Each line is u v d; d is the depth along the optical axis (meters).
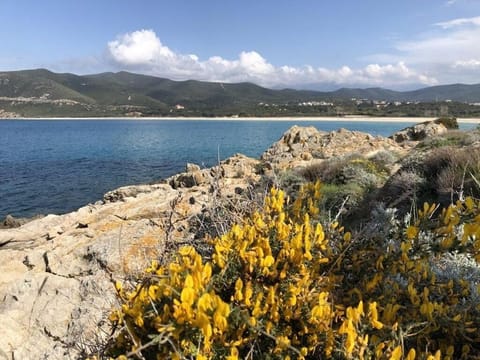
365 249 1.92
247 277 1.61
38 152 45.03
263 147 47.69
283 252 1.67
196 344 1.31
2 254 7.43
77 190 24.28
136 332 1.42
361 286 1.85
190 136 68.19
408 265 1.85
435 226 1.77
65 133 80.31
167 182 17.22
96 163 35.50
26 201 21.69
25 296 5.89
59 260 6.42
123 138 65.38
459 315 1.62
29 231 9.05
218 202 2.42
